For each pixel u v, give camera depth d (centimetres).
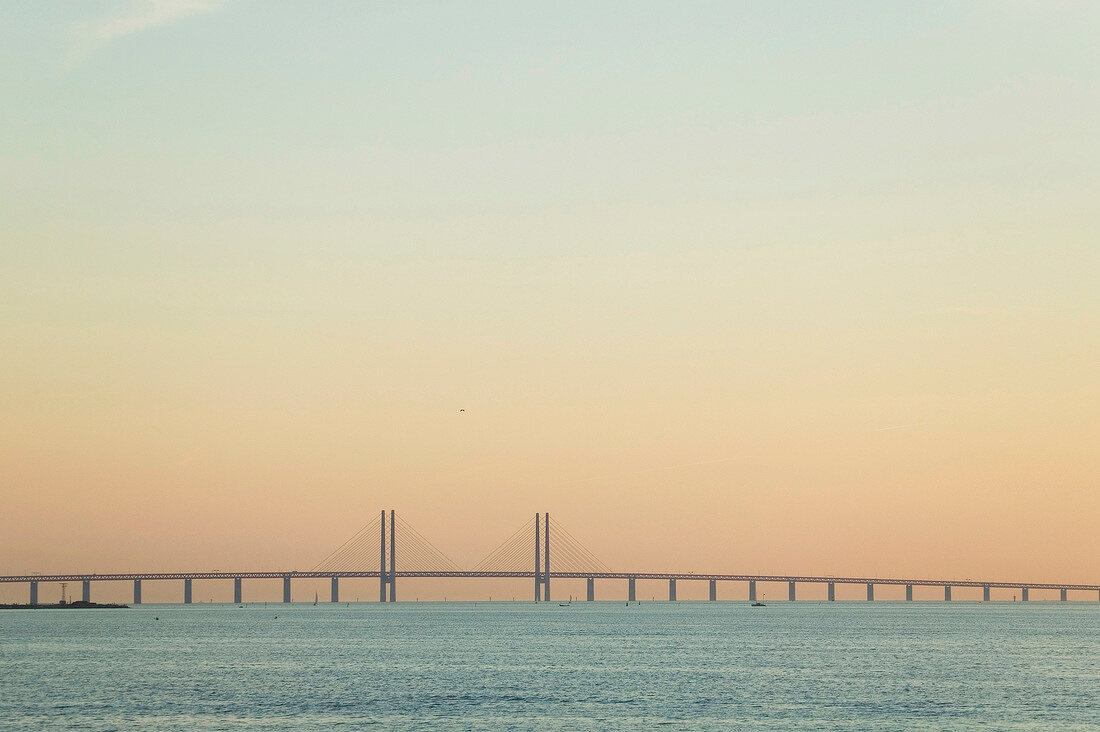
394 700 14275
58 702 14200
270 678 17100
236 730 11969
